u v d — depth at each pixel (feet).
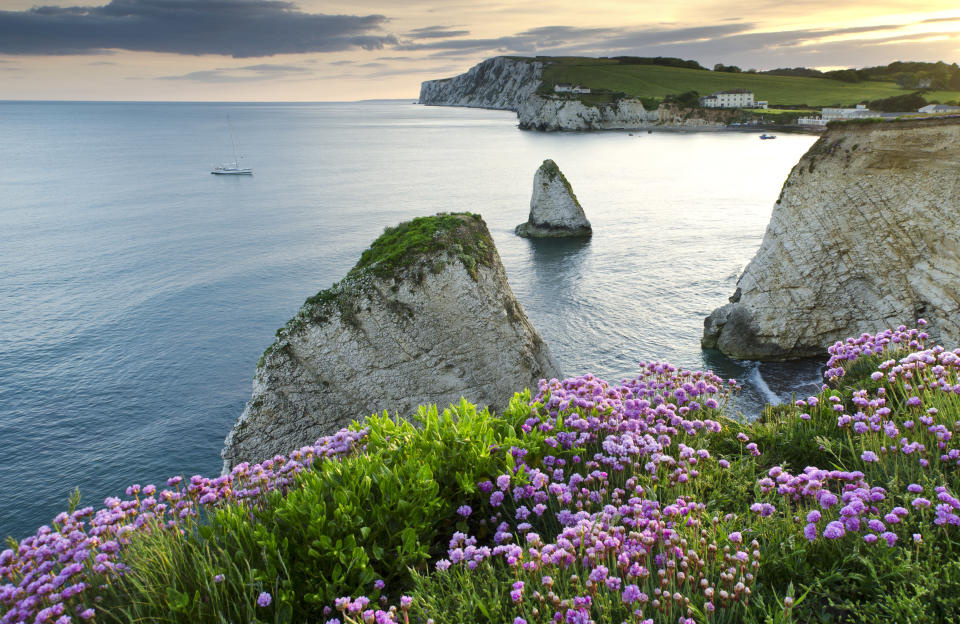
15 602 18.97
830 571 18.38
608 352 137.80
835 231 124.47
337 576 19.93
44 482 99.30
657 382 33.96
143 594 19.76
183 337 152.46
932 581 16.01
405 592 20.67
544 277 195.00
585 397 30.37
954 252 110.22
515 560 17.67
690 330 149.28
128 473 101.35
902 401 29.60
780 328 131.44
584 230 252.83
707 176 408.26
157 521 23.35
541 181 252.01
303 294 183.32
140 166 536.01
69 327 159.33
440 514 23.95
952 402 26.50
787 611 15.38
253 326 159.12
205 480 25.93
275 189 398.83
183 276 201.36
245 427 72.38
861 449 25.77
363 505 23.17
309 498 22.49
